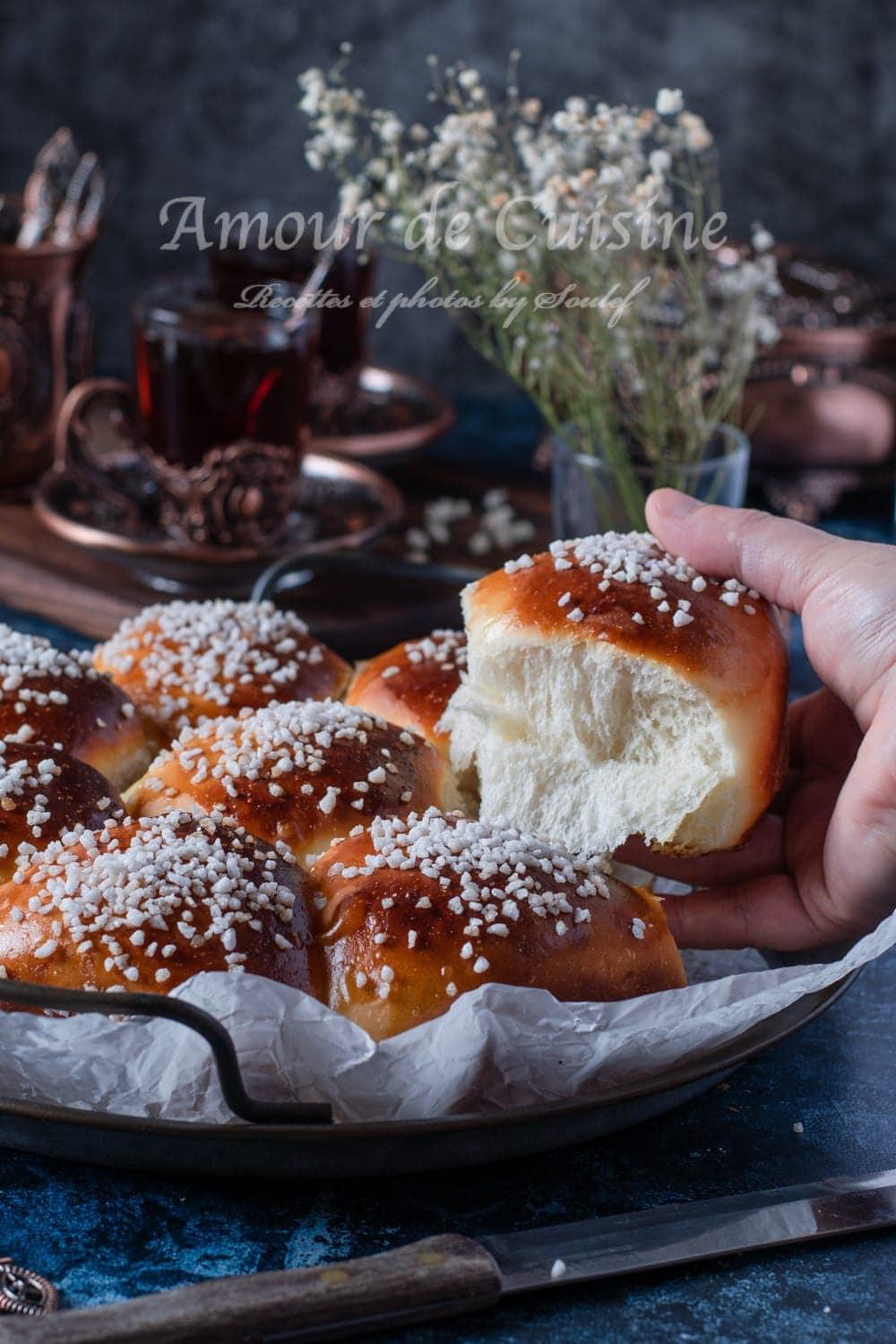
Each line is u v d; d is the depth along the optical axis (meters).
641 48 1.21
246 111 1.21
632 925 0.57
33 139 1.20
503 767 0.62
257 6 1.17
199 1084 0.53
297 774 0.60
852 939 0.62
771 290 0.80
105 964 0.54
